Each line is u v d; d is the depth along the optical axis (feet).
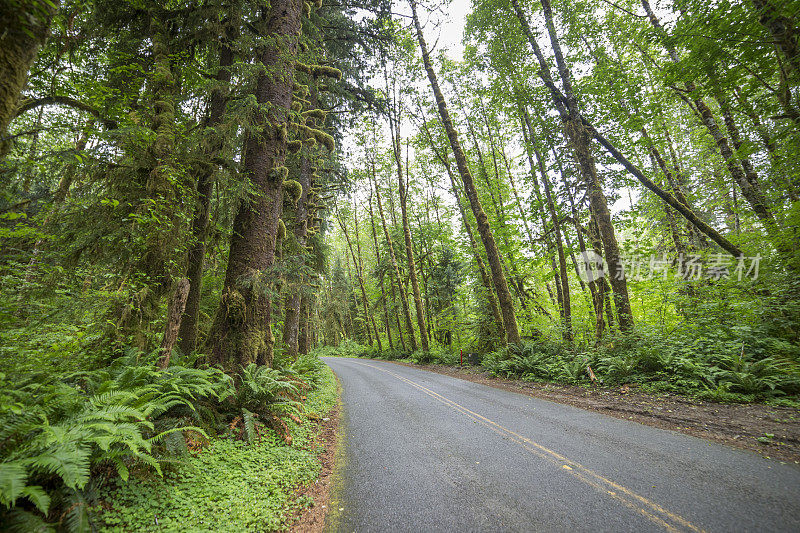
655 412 21.24
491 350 59.21
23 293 16.55
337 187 64.95
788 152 27.61
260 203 25.46
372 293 122.31
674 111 53.72
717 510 10.42
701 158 54.39
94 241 20.44
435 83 52.54
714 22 26.66
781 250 28.76
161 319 23.29
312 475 15.30
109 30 25.66
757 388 21.77
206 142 23.71
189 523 10.69
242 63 23.93
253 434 17.07
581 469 14.01
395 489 13.50
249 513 11.74
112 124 22.88
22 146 17.13
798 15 23.12
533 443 17.43
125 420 12.76
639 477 12.92
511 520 10.76
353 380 47.01
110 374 15.37
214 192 32.17
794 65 24.76
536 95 45.34
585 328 46.70
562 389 30.86
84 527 8.96
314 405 27.86
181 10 25.86
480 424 21.56
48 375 13.16
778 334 26.04
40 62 19.84
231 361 21.93
